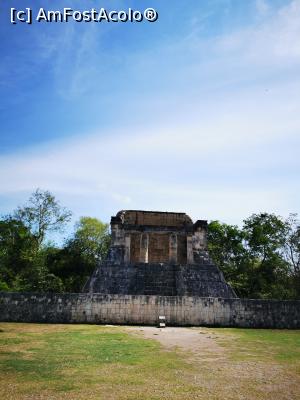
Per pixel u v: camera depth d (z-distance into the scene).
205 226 28.59
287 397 5.33
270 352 9.36
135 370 6.88
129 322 16.27
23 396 5.13
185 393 5.41
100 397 5.14
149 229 28.17
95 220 40.53
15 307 16.23
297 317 16.62
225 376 6.54
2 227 31.39
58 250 37.44
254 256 34.09
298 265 31.27
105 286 23.36
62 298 16.45
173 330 14.38
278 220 33.62
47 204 33.50
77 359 7.80
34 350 8.87
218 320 16.45
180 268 25.08
